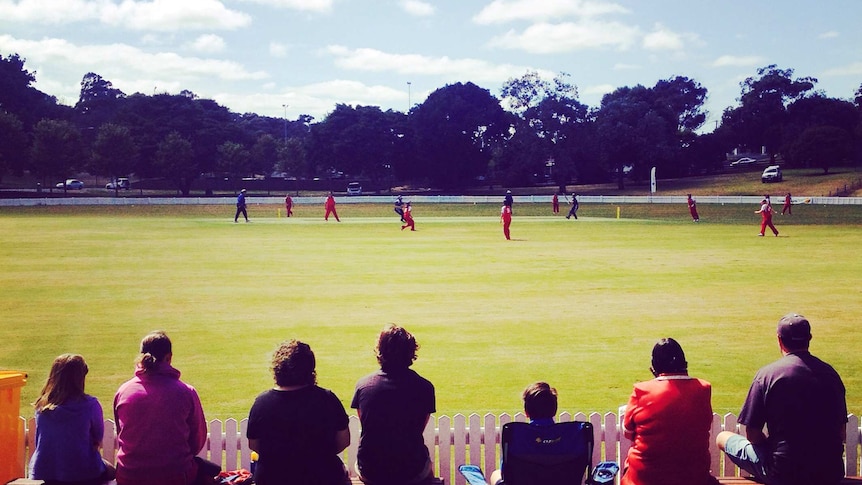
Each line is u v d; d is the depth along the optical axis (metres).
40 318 19.03
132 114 124.62
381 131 129.50
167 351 7.24
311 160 132.88
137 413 6.86
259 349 15.83
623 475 7.14
